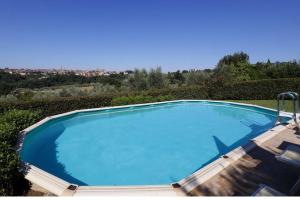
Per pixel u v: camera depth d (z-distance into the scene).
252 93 21.56
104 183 7.43
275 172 5.58
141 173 8.11
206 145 10.84
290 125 9.55
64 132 12.85
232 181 5.14
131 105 17.56
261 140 7.75
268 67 31.53
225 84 22.53
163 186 4.82
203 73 29.03
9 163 5.22
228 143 11.11
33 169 5.79
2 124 8.34
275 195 4.30
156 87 26.42
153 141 11.45
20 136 9.08
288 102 19.00
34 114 11.76
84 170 8.30
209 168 5.64
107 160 9.16
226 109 18.88
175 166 8.65
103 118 16.14
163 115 17.11
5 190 4.89
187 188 4.77
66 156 9.55
